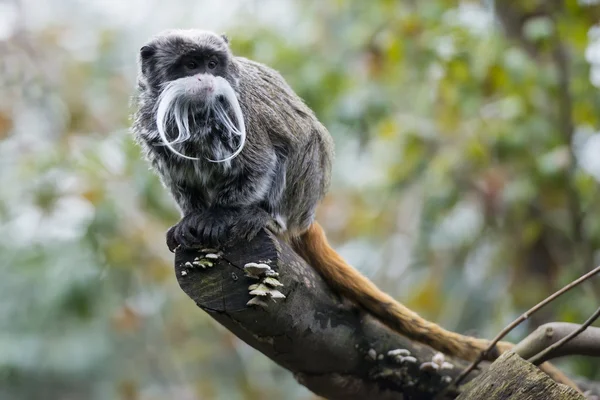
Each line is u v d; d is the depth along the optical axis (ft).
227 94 23.86
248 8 48.34
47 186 40.91
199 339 52.70
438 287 47.32
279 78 26.91
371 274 50.78
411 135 41.45
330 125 41.88
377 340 24.35
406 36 39.50
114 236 42.52
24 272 46.50
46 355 54.08
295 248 25.85
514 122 38.65
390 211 48.08
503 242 43.98
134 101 26.18
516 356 19.93
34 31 48.78
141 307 51.47
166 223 42.32
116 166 42.75
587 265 38.24
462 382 24.56
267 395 54.95
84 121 44.55
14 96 46.50
